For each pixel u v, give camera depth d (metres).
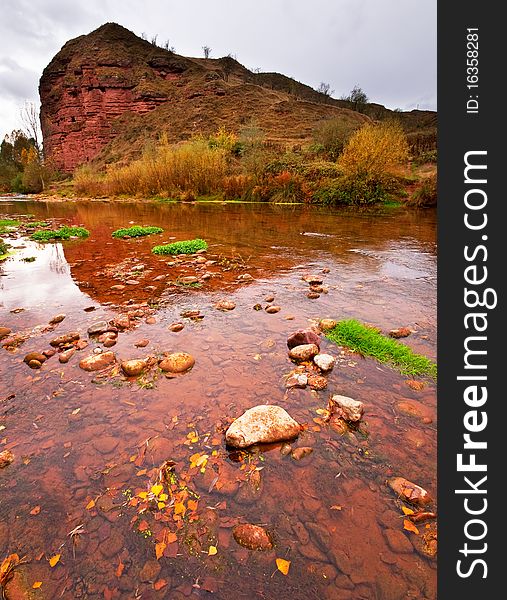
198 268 6.50
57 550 1.58
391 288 5.22
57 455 2.11
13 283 5.76
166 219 14.83
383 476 1.93
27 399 2.65
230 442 2.14
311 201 20.38
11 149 69.38
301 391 2.69
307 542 1.59
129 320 4.08
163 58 75.00
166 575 1.47
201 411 2.48
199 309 4.43
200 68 76.75
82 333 3.80
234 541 1.60
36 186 46.88
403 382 2.79
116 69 69.25
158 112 65.19
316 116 57.53
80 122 66.88
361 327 3.66
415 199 17.61
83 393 2.71
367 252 7.83
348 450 2.12
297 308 4.41
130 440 2.22
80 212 19.25
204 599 1.38
